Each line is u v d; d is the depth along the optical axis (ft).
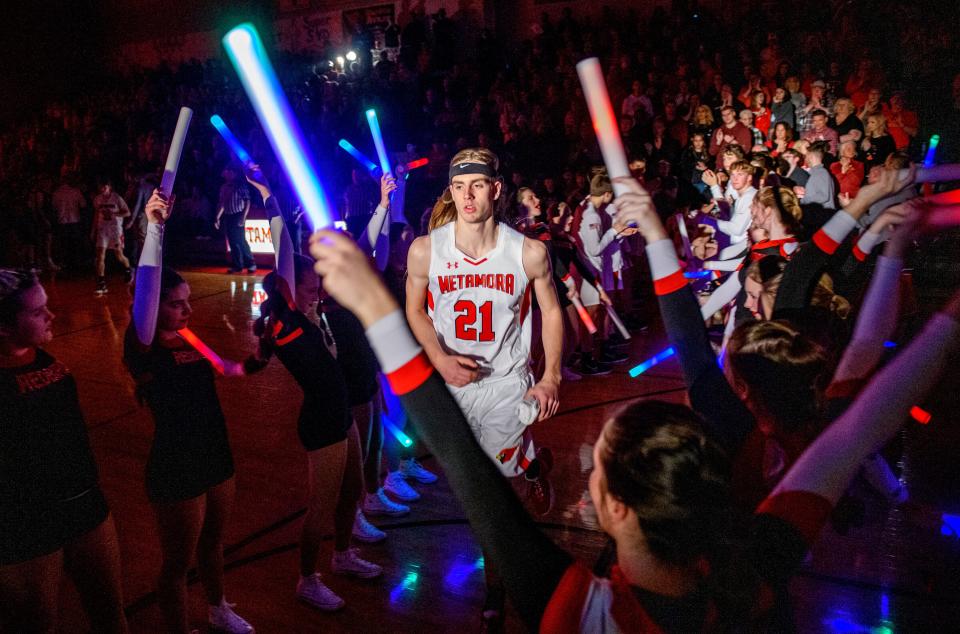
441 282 11.24
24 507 8.10
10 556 8.02
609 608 3.83
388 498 15.30
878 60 36.70
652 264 5.73
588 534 13.61
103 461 17.98
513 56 52.70
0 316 7.93
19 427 8.07
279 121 3.26
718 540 3.83
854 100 35.37
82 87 72.02
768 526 4.10
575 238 24.25
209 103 56.95
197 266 47.26
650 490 3.68
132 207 46.32
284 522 14.66
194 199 50.29
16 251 46.32
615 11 49.67
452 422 3.89
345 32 59.36
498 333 11.21
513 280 11.09
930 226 6.51
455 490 3.99
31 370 8.33
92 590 8.98
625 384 22.36
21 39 68.69
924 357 4.41
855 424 4.29
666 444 3.75
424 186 43.42
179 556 9.93
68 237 48.29
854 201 8.14
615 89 41.98
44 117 67.31
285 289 11.26
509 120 43.62
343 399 11.52
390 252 14.75
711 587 3.82
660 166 33.01
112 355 27.61
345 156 48.47
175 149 9.13
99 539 8.84
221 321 31.83
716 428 5.71
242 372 10.84
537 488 11.84
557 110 44.16
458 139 44.06
